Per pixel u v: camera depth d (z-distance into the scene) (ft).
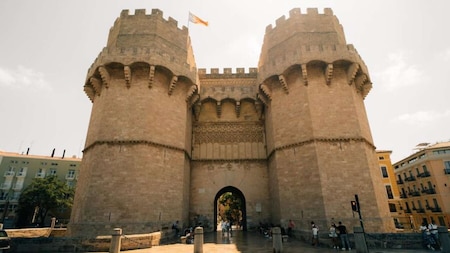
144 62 70.49
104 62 70.03
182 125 78.02
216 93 92.48
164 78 76.18
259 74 84.53
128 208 60.54
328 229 57.57
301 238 60.80
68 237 47.62
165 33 80.28
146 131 67.87
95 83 74.18
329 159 64.34
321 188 61.46
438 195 149.79
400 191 188.44
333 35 77.36
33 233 72.28
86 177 65.46
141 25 78.38
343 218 58.80
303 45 75.15
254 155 91.15
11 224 155.33
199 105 92.53
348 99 70.18
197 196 86.38
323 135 66.69
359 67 71.67
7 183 185.06
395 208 167.43
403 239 49.65
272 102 80.84
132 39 76.13
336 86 71.72
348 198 60.70
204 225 83.30
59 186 167.84
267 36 89.45
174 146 73.31
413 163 172.04
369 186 61.93
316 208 61.21
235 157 91.30
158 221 62.95
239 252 45.01
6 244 44.45
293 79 75.97
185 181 78.74
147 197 63.10
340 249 48.24
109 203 60.39
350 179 62.44
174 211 68.18
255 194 86.38
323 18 80.28
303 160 67.15
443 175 150.92
